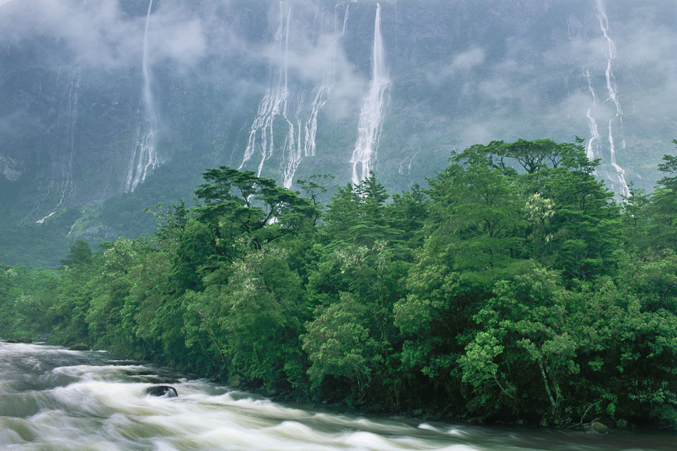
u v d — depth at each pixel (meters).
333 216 61.62
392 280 37.88
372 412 36.69
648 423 30.56
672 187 47.88
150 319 59.28
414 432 29.20
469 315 33.09
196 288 52.78
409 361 34.09
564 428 30.02
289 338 42.97
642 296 30.94
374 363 36.25
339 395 40.12
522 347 30.06
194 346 55.22
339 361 33.81
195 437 25.06
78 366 52.28
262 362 43.59
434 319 33.41
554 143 55.66
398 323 32.66
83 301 95.19
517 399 31.03
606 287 31.61
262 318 39.06
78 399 32.50
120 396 35.81
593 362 30.38
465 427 30.69
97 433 24.14
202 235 53.41
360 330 35.03
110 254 85.38
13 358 53.97
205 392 42.91
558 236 37.25
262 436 26.45
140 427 26.06
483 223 34.72
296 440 26.12
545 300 30.41
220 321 43.38
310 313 42.38
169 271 56.50
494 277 30.55
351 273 39.16
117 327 75.19
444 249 33.28
